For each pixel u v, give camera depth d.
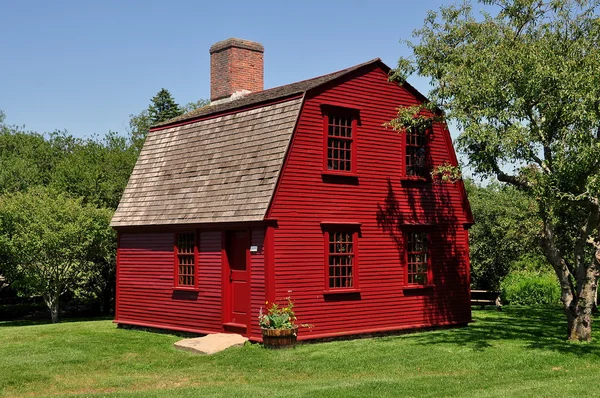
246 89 27.06
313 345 18.66
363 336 20.31
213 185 21.09
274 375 15.46
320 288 19.58
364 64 21.11
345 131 20.70
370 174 21.06
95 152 42.66
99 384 15.03
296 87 22.09
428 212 22.42
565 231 25.47
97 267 33.66
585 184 17.66
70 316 36.47
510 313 28.02
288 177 19.19
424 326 21.89
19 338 21.16
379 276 20.97
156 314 22.59
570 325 19.03
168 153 23.88
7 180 41.00
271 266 18.66
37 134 54.50
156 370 16.36
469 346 18.11
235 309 20.12
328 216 19.97
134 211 23.66
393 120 20.22
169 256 22.28
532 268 40.09
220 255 20.44
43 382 15.30
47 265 30.89
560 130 18.08
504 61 18.45
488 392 13.05
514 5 19.30
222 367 16.45
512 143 17.41
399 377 14.82
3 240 30.03
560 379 14.24
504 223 30.98
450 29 20.84
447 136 23.12
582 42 18.36
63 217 30.95
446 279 22.67
